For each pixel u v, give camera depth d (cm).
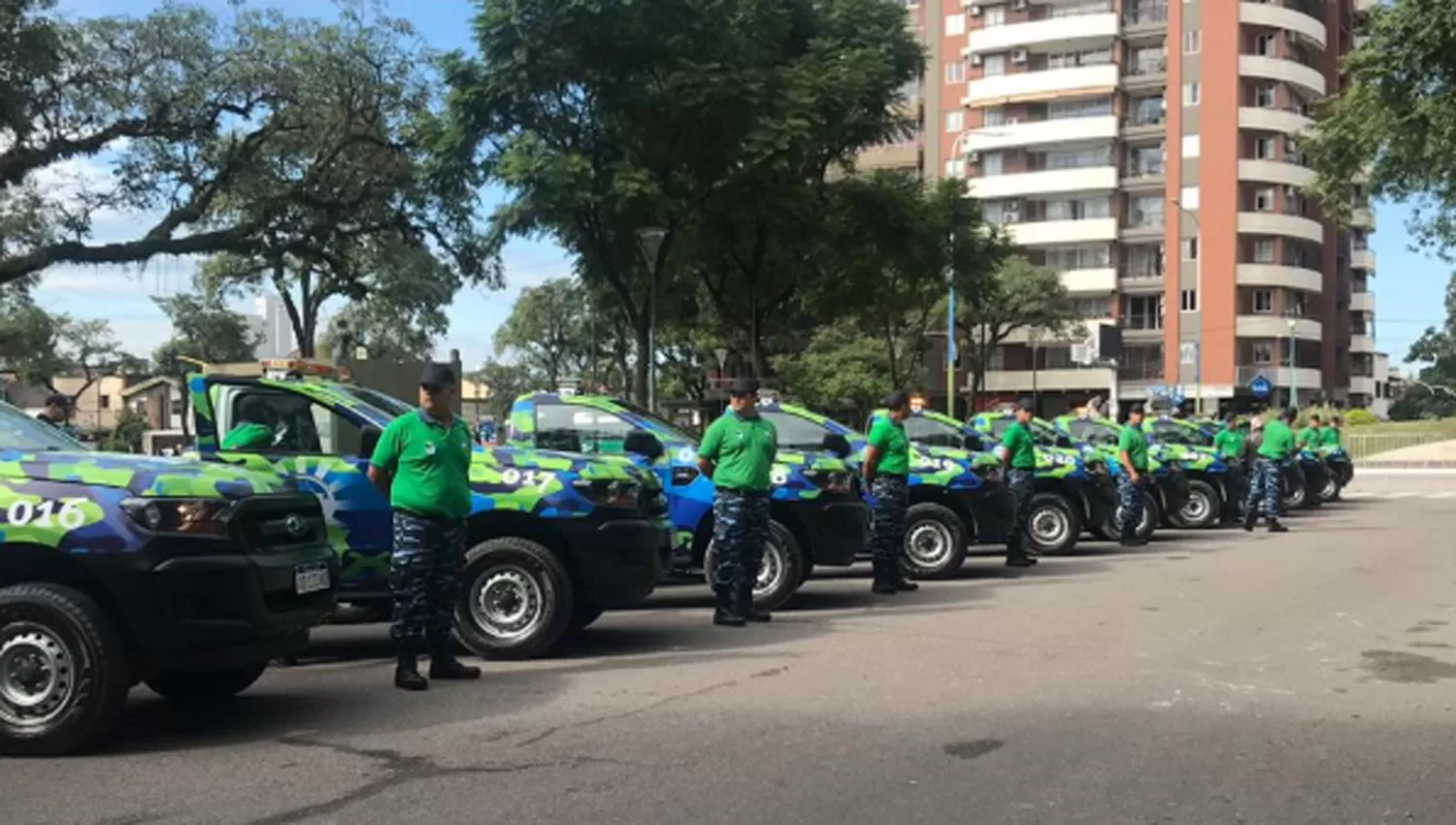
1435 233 2525
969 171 6988
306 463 840
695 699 709
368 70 2539
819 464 1094
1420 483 3186
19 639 586
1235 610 1034
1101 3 6788
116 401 8688
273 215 2631
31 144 2342
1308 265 6675
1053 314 5878
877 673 780
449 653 772
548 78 1811
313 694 741
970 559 1518
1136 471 1639
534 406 1130
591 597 848
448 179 1969
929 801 510
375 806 511
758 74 1908
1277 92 6500
